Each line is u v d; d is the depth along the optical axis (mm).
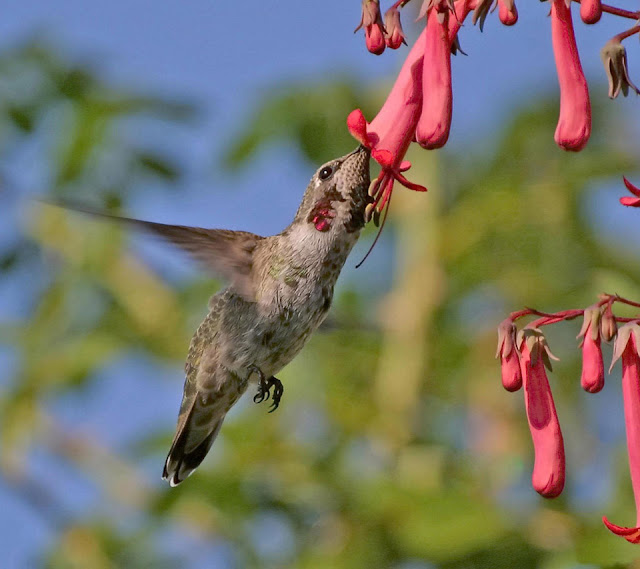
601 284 11867
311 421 11398
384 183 6957
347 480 10633
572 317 7160
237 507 10680
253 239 9125
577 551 8945
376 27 6840
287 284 9023
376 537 9992
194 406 9383
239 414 11250
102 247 11945
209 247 8898
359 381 11945
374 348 12008
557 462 7016
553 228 12102
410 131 6996
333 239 8984
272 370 9219
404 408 11477
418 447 11023
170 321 11891
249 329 9117
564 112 6645
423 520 9508
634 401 7023
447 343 11875
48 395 11789
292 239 9055
